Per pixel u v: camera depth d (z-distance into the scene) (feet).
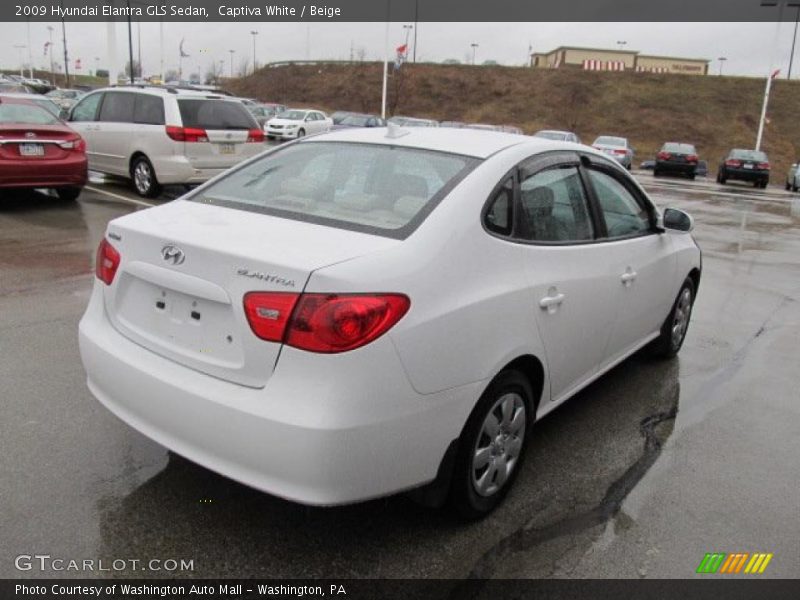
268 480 7.97
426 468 8.71
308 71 229.25
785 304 23.66
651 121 174.50
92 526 9.38
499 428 10.03
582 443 12.63
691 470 11.86
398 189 10.01
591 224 12.35
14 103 32.73
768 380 16.34
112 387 9.46
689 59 258.16
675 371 16.61
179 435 8.64
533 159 11.09
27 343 15.65
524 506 10.47
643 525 10.17
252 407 7.89
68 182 32.32
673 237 15.93
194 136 35.22
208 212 10.15
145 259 9.19
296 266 7.86
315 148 11.93
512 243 10.00
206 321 8.58
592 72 198.70
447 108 193.47
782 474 11.89
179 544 9.14
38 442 11.35
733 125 169.99
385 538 9.49
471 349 8.94
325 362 7.69
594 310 12.00
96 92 39.34
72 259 23.27
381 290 7.99
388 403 8.02
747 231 42.11
